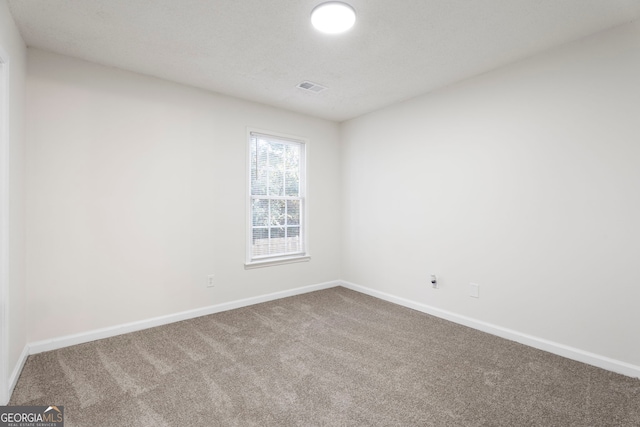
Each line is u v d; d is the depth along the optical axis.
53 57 2.56
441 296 3.34
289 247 4.16
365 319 3.29
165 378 2.13
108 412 1.77
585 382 2.09
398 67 2.85
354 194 4.41
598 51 2.28
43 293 2.51
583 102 2.35
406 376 2.17
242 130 3.66
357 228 4.38
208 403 1.86
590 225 2.33
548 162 2.54
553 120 2.51
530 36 2.34
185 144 3.24
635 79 2.13
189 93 3.27
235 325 3.10
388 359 2.42
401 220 3.76
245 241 3.70
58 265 2.57
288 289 4.11
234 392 1.97
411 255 3.65
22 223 2.31
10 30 2.01
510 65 2.77
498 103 2.85
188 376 2.15
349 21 2.10
